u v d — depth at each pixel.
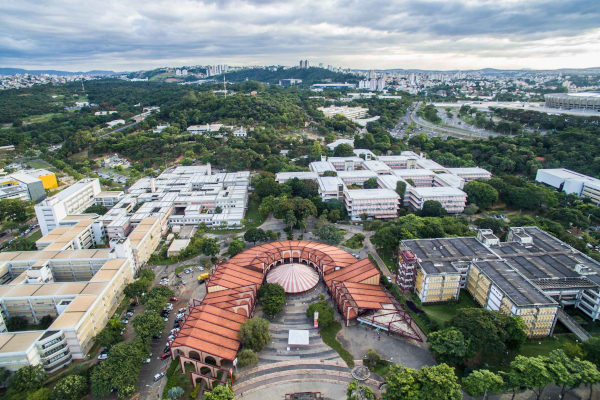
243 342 166.88
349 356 168.12
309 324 189.38
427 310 199.50
